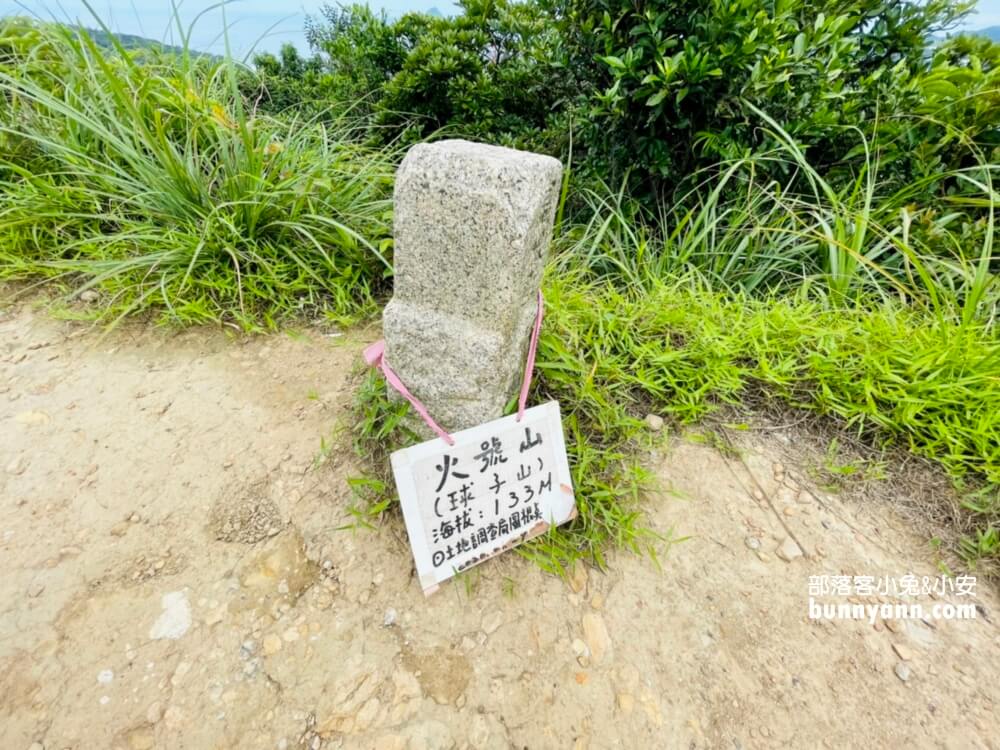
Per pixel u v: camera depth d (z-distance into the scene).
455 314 1.13
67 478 1.31
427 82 3.17
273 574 1.17
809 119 2.07
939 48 2.43
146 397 1.52
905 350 1.60
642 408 1.58
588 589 1.20
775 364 1.65
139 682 1.00
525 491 1.20
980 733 1.04
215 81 2.59
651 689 1.06
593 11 2.21
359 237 1.78
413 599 1.15
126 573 1.15
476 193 0.97
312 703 1.00
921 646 1.16
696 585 1.23
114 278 1.79
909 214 2.03
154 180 1.85
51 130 2.11
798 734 1.03
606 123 2.28
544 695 1.04
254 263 1.89
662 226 2.38
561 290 1.80
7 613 1.07
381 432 1.32
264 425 1.47
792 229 2.12
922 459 1.46
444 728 0.99
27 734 0.93
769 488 1.43
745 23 1.87
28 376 1.54
